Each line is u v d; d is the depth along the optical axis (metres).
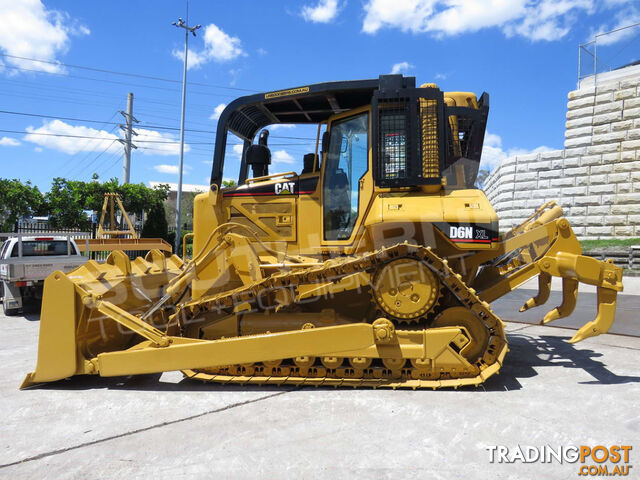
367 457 2.41
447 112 3.86
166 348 3.62
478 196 3.64
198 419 2.99
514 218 17.52
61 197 21.77
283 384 3.68
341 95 4.25
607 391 3.42
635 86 14.98
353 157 4.12
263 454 2.46
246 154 4.88
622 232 15.27
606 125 15.57
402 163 3.77
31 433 2.82
